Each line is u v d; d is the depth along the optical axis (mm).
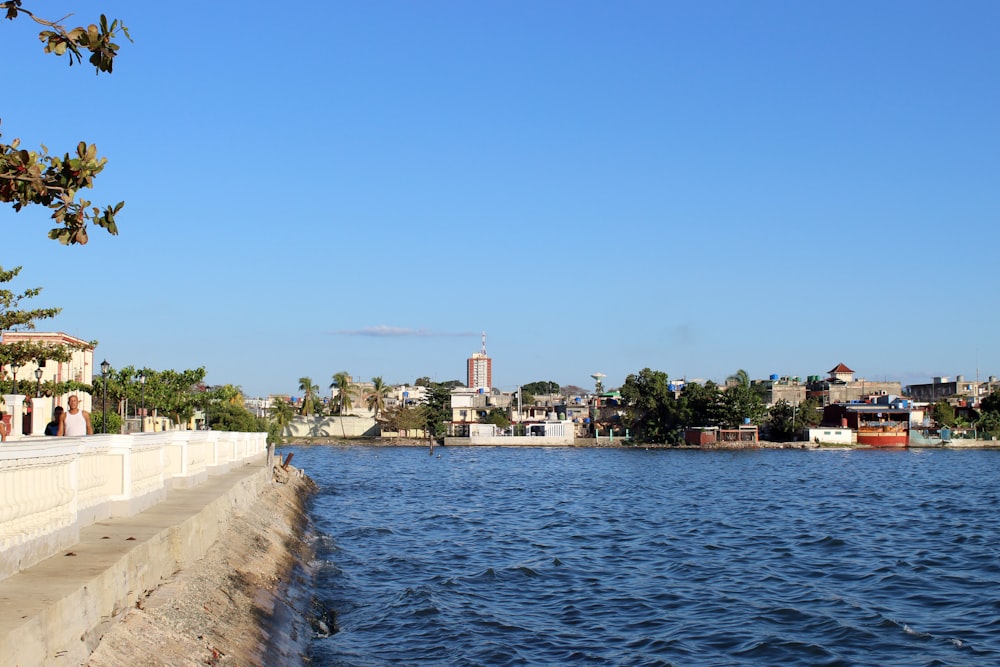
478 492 67375
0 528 12492
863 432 141250
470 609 25641
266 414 164750
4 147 10859
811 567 32219
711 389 146250
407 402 188875
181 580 17688
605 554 35812
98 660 12156
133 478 20500
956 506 54750
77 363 51656
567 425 152000
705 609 25500
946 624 23453
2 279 28312
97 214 11414
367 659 20297
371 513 52469
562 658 20656
